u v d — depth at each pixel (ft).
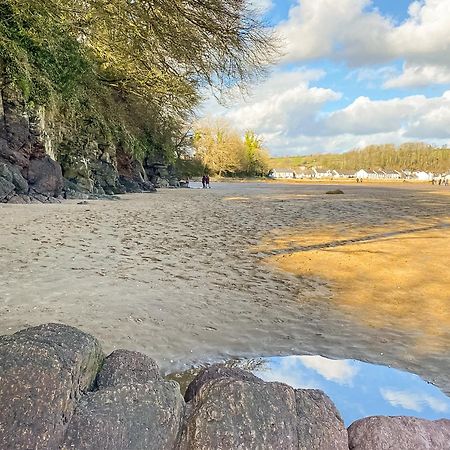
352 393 12.15
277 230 48.29
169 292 22.58
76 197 88.84
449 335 17.31
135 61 35.60
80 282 23.35
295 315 19.62
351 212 73.61
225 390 6.57
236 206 84.07
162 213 65.41
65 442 5.70
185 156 209.77
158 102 82.23
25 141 75.72
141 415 6.22
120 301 20.51
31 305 19.13
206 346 15.75
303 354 15.20
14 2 43.70
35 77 70.44
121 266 27.86
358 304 21.47
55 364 6.10
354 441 6.87
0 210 58.03
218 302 21.26
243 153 311.47
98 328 16.97
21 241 34.63
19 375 5.85
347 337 16.96
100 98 94.89
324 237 43.01
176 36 25.18
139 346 15.51
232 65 27.17
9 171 71.61
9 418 5.56
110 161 115.34
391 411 11.02
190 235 43.24
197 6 24.07
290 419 6.43
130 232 43.55
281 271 28.48
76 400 6.19
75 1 34.88
